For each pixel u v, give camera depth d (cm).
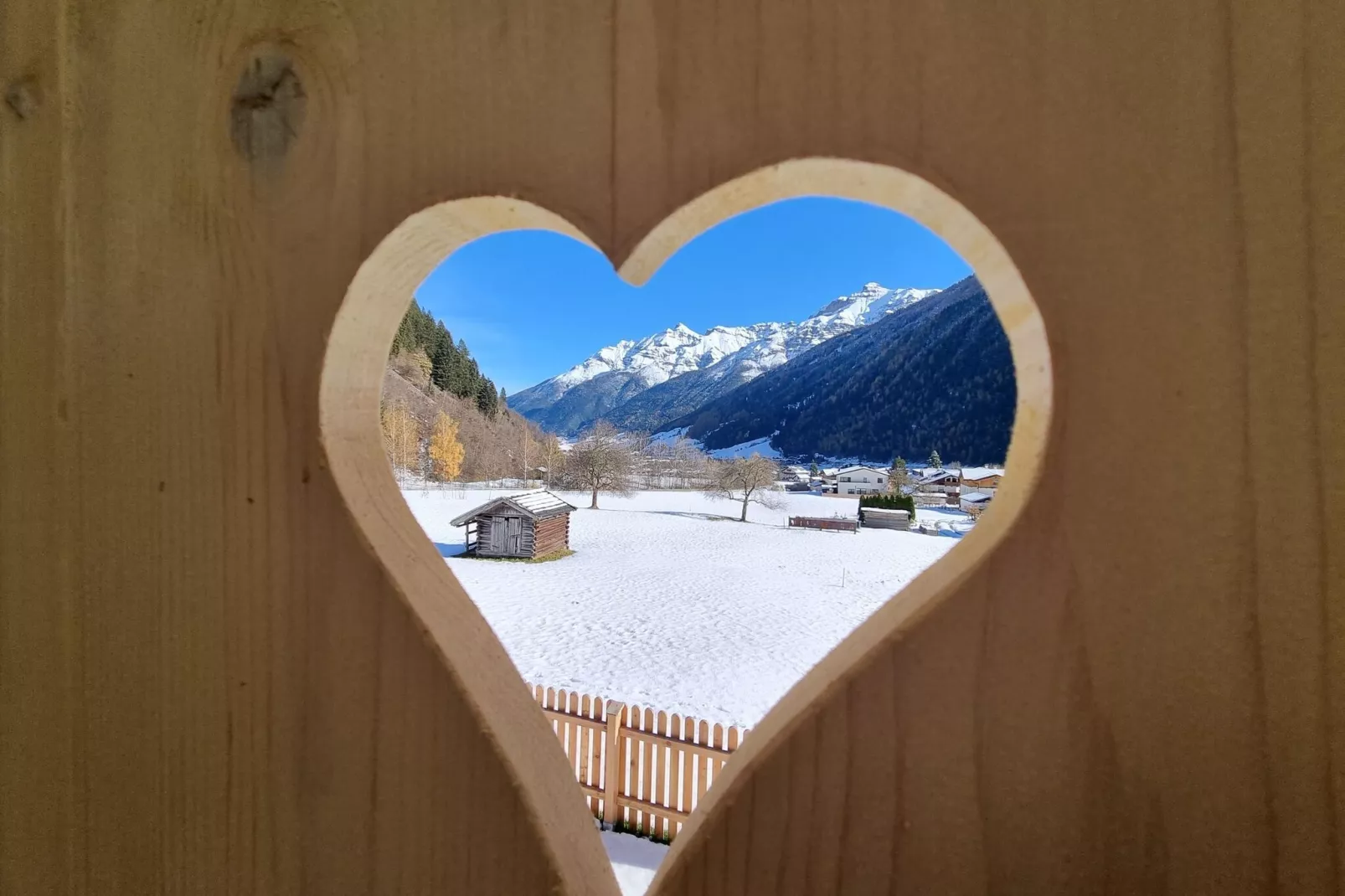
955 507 6112
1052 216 64
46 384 92
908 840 65
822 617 2173
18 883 92
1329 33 60
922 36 66
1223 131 62
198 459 85
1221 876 61
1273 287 61
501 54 75
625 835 745
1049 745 64
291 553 81
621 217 71
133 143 89
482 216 78
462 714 75
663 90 71
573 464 6794
